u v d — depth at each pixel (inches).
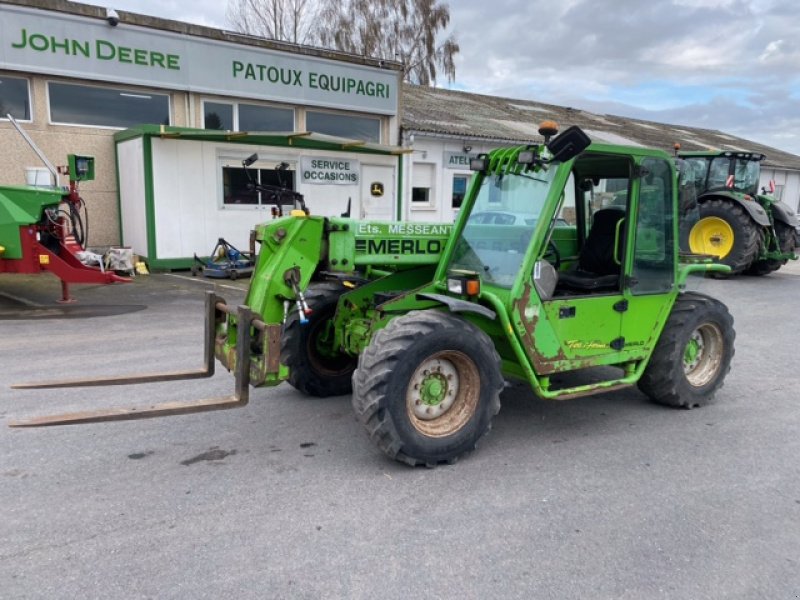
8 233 315.6
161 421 176.2
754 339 298.7
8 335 272.4
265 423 176.4
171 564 108.9
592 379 221.3
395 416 141.6
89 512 125.8
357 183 565.6
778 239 523.2
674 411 195.6
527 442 168.2
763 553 117.0
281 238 157.8
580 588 105.3
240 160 491.2
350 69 597.9
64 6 445.4
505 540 119.3
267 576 106.2
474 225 171.9
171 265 470.0
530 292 156.8
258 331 152.7
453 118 802.2
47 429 168.2
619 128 1145.4
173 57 496.1
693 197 193.3
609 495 138.4
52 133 462.6
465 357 150.3
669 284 185.5
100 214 493.7
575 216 207.3
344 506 130.7
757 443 170.2
